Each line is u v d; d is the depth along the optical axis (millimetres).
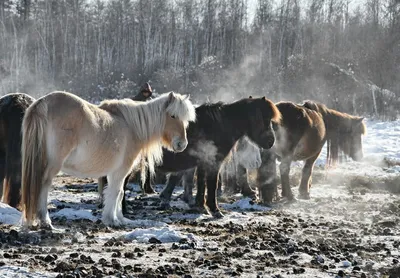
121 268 6922
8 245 7812
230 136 11562
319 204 13383
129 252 7707
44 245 7973
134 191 14734
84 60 57406
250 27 66125
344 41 55625
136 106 9875
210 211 11477
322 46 54250
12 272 6496
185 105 10078
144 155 10133
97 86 49281
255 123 11672
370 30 56281
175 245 8195
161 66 55344
